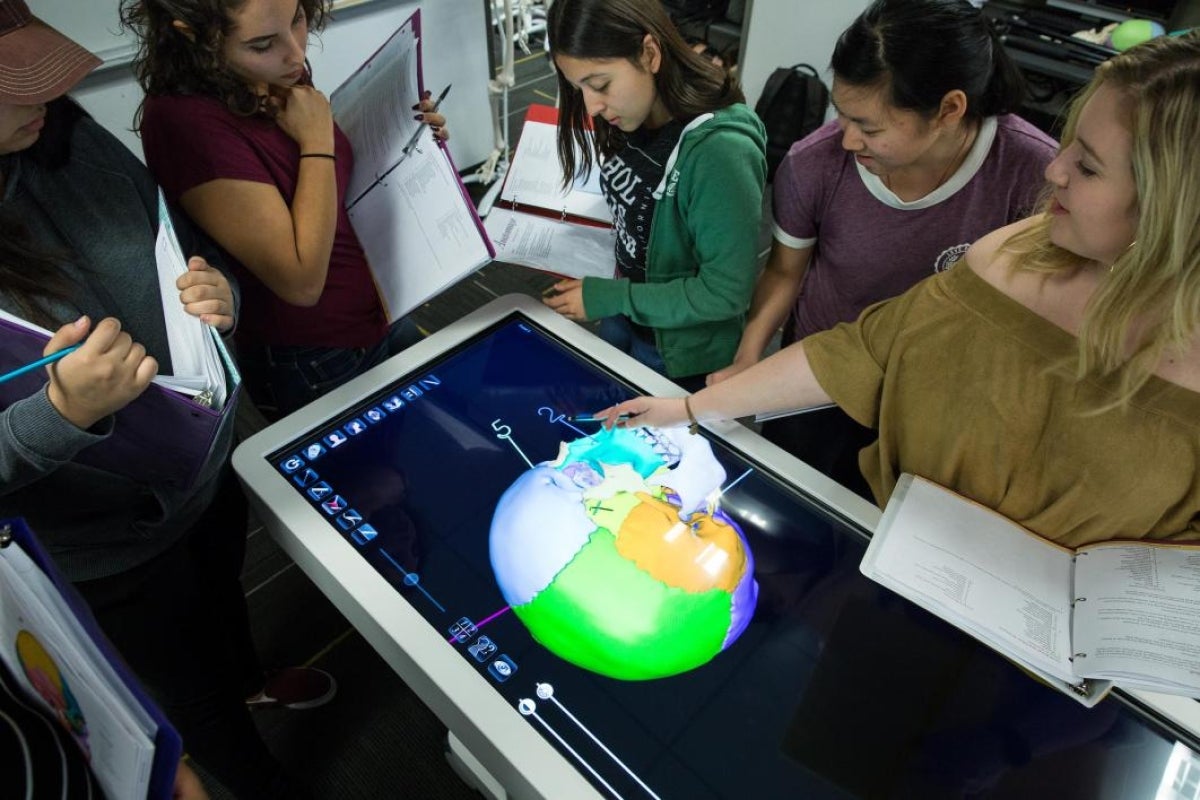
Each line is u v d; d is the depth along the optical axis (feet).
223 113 3.44
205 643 3.71
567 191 4.79
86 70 2.50
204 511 3.50
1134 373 2.34
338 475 3.18
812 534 3.00
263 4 3.13
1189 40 1.92
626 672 2.55
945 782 2.30
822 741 2.39
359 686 5.38
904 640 2.65
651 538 2.95
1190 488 2.53
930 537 2.85
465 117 10.07
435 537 2.95
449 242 3.91
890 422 3.12
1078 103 2.30
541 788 2.28
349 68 8.41
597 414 3.46
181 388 2.45
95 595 3.17
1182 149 1.86
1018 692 2.51
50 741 1.68
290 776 4.55
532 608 2.72
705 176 3.71
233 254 3.63
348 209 4.40
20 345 2.29
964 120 3.34
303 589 5.94
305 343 4.47
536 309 3.95
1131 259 2.10
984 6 9.12
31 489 2.70
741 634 2.66
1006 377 2.70
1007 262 2.70
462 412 3.48
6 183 2.60
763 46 10.06
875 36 3.02
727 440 3.31
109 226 2.87
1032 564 2.79
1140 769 2.31
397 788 4.91
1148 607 2.49
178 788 2.11
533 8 12.77
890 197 3.73
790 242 4.30
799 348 3.26
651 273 4.45
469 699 2.47
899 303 3.02
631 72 3.49
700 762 2.34
